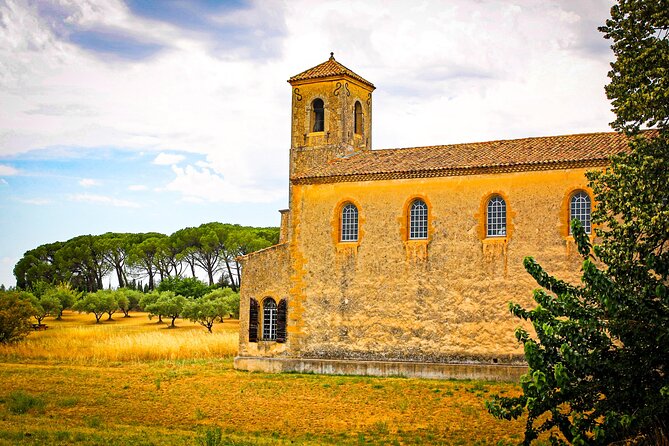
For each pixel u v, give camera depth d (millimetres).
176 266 120625
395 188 40188
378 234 40281
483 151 40250
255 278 43344
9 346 54344
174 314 89688
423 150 42812
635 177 23328
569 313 18938
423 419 30797
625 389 17844
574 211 36281
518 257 37000
